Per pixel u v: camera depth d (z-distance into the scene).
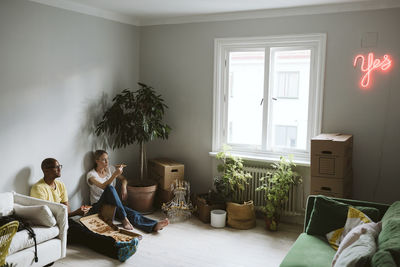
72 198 4.09
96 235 3.33
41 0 3.55
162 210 4.48
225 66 4.46
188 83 4.64
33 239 2.79
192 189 4.76
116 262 3.15
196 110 4.63
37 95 3.60
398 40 3.53
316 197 2.87
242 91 4.44
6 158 3.36
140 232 3.82
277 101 4.27
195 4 3.87
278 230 3.95
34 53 3.54
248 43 4.24
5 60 3.29
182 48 4.62
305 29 3.91
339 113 3.85
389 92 3.61
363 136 3.76
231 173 4.18
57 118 3.83
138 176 5.04
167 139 4.87
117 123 4.21
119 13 4.40
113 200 3.74
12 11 3.31
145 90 4.36
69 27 3.88
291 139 4.24
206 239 3.68
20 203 3.22
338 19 3.75
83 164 4.19
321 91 3.90
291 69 4.15
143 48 4.88
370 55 3.64
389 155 3.66
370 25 3.62
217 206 4.20
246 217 3.96
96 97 4.30
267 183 4.20
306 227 2.98
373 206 2.78
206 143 4.61
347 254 2.09
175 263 3.15
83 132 4.16
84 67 4.11
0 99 3.27
